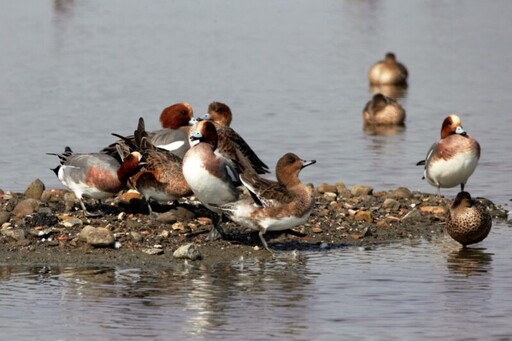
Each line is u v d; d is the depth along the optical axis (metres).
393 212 15.87
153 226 14.45
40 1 47.28
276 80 30.19
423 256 13.63
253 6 47.12
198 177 13.41
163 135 15.75
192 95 27.44
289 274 12.66
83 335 10.40
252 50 35.38
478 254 13.76
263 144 22.12
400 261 13.36
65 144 21.67
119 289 11.98
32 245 13.59
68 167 14.66
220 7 46.50
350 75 31.84
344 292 11.91
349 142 22.72
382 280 12.44
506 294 11.88
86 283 12.20
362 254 13.70
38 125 23.48
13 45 35.28
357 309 11.30
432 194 17.28
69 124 23.64
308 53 35.31
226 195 13.62
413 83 31.05
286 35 38.97
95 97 26.91
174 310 11.21
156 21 41.72
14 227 14.21
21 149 21.16
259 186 13.24
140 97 27.02
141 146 14.71
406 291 11.98
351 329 10.63
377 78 30.56
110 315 11.03
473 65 33.56
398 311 11.26
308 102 27.33
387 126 24.84
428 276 12.63
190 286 12.11
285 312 11.18
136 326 10.68
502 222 15.74
